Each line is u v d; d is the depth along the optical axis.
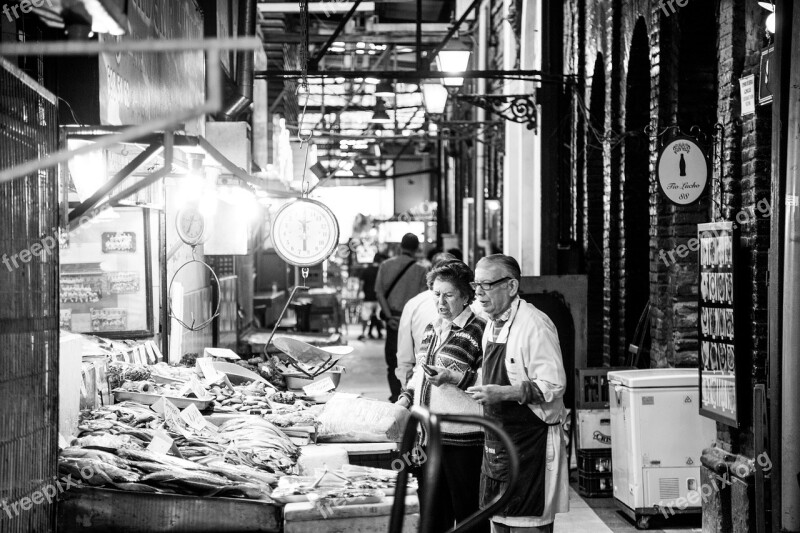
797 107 5.29
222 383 7.29
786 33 5.44
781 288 5.49
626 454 7.24
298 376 8.29
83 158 5.37
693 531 7.07
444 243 23.61
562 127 11.20
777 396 5.48
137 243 7.70
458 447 5.48
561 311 9.13
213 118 10.10
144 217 7.69
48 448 4.06
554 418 4.84
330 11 17.98
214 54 2.16
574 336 9.11
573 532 7.06
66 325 7.59
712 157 7.05
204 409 6.43
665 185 7.06
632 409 7.11
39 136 3.91
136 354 7.27
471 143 21.47
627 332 9.31
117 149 6.07
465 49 10.97
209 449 5.17
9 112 3.55
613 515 7.56
